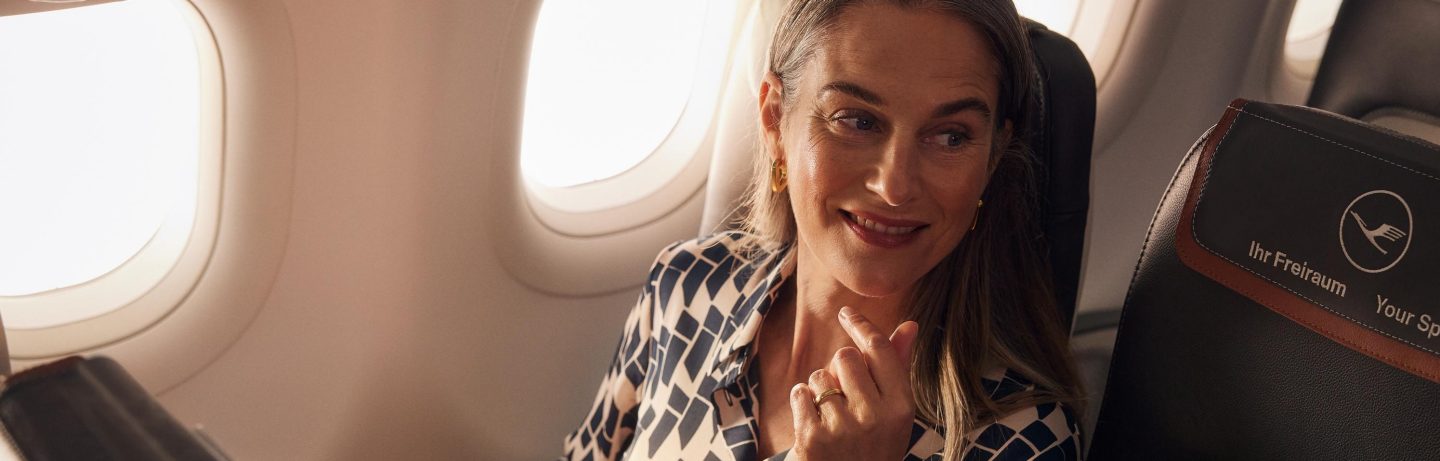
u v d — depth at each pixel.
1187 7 2.42
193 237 1.52
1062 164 1.21
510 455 1.92
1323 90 1.84
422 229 1.61
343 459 1.72
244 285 1.55
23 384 0.71
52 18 1.35
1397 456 0.88
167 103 1.44
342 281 1.61
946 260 1.16
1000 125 1.07
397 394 1.72
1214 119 2.61
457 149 1.58
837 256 1.09
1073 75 1.21
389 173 1.54
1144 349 1.07
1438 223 0.86
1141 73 2.44
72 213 1.47
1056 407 1.12
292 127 1.46
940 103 1.00
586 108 1.86
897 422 0.95
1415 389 0.87
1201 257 1.01
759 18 1.64
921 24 0.99
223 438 1.63
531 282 1.81
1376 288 0.89
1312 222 0.93
